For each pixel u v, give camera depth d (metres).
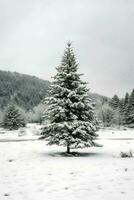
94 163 14.89
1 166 14.66
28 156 19.19
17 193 9.28
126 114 90.69
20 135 54.78
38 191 9.47
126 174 11.41
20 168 13.93
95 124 20.98
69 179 11.06
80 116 20.94
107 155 19.97
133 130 74.94
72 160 16.61
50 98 21.00
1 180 11.20
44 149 24.72
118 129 77.56
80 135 20.02
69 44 22.39
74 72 21.92
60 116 20.64
